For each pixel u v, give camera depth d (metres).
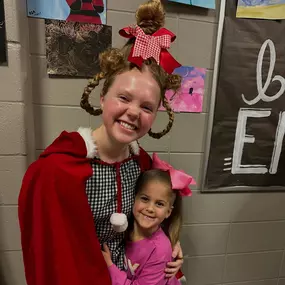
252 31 1.04
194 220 1.21
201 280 1.31
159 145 1.10
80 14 0.94
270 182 1.21
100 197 0.73
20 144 0.97
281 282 1.38
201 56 1.05
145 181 0.82
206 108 1.10
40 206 0.64
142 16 0.68
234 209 1.23
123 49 0.69
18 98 0.93
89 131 0.73
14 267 1.09
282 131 1.16
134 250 0.83
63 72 0.97
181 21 1.01
